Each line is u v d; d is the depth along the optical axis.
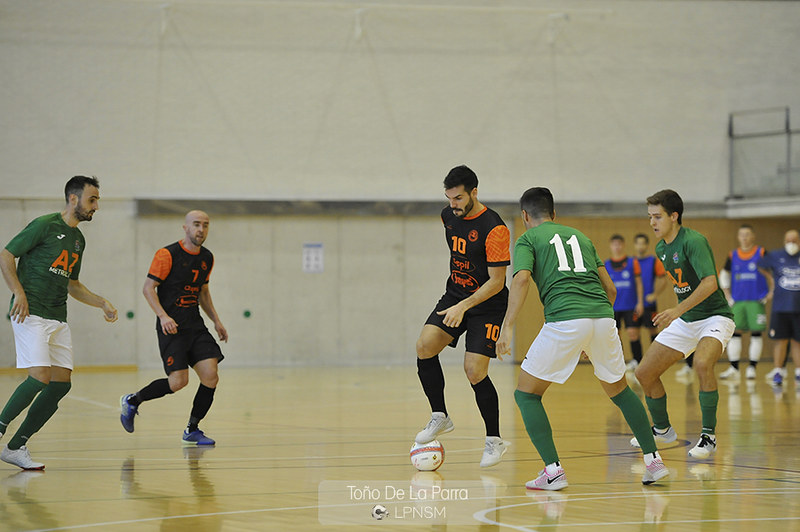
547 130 46.47
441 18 45.56
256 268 44.22
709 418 16.34
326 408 25.12
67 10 42.53
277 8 44.22
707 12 47.97
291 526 10.46
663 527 10.38
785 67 48.62
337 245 44.94
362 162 45.06
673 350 17.06
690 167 47.81
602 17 46.94
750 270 35.84
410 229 45.53
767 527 10.38
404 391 30.83
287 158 44.44
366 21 44.97
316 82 44.62
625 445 17.58
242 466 15.07
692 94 47.91
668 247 16.66
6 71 42.09
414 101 45.47
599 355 13.08
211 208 43.31
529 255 13.13
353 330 45.03
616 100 47.12
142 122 43.22
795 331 33.16
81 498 12.19
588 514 11.17
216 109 43.81
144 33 43.22
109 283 42.78
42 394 14.91
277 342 44.34
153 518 10.87
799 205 44.97
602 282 13.80
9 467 14.98
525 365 13.11
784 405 25.22
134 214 42.97
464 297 15.00
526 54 46.31
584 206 46.28
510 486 13.21
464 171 14.33
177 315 18.22
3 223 41.97
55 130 42.44
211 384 17.98
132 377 37.59
